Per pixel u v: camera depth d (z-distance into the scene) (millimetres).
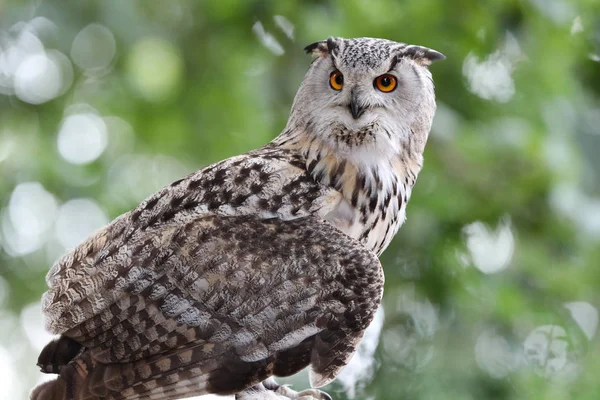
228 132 14398
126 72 14500
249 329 8383
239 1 13859
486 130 13375
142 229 8633
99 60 14789
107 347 8266
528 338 13852
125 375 8172
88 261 8570
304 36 13516
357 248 8648
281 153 9273
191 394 8273
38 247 14570
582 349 13875
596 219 13070
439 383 12188
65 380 8047
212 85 14367
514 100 13836
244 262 8484
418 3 13258
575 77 14102
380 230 9422
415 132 9609
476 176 13445
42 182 14086
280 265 8516
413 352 12391
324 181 9117
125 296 8344
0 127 14547
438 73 13586
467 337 12758
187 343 8320
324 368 8453
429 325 12773
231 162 9031
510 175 13461
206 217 8664
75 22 13188
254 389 8891
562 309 13969
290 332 8414
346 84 9336
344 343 8477
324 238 8664
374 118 9250
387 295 12758
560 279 13812
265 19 13992
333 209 9070
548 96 13742
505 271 13781
